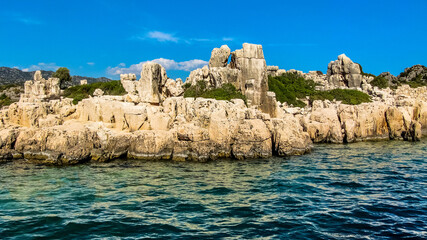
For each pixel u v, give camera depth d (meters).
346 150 38.06
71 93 64.38
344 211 17.14
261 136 33.19
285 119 37.06
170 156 32.38
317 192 20.78
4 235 14.20
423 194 20.14
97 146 31.00
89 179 24.08
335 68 77.06
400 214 16.67
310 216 16.45
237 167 28.58
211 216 16.53
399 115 46.38
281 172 26.55
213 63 58.25
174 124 35.00
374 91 71.19
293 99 64.88
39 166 28.53
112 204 18.42
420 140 45.50
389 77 93.81
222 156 33.31
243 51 55.19
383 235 14.16
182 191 21.05
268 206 18.05
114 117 35.72
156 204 18.44
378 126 46.81
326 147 40.62
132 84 53.09
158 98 42.88
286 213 16.91
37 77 66.31
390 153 35.62
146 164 29.81
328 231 14.58
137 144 32.44
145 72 42.19
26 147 31.47
